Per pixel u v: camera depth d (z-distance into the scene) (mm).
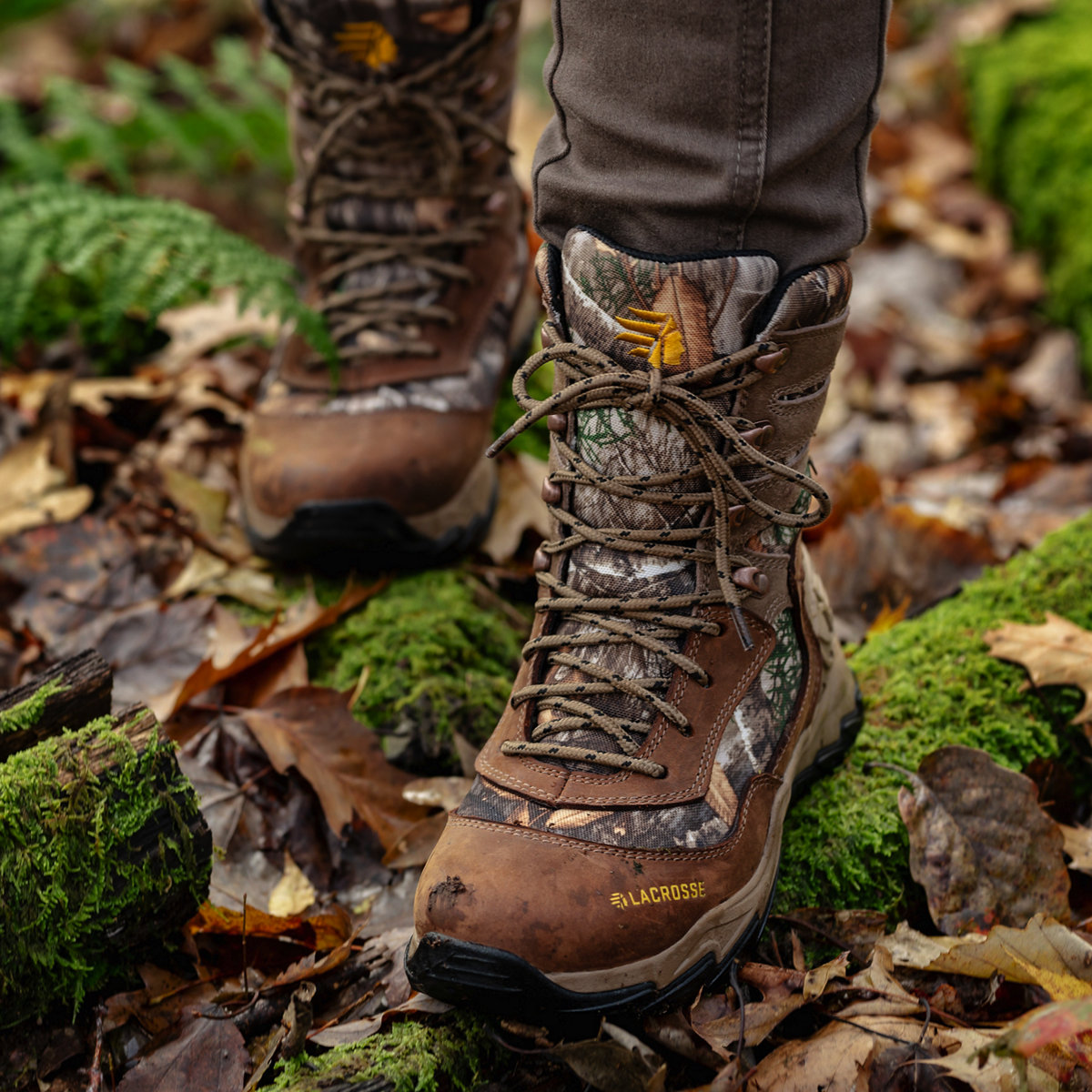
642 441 1028
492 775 1036
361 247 1583
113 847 1005
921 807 1194
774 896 1104
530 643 1099
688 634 1056
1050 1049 926
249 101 2795
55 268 2137
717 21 923
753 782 1075
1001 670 1422
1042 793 1345
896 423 2605
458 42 1494
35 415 1908
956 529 1767
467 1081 979
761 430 1023
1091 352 2709
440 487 1490
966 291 3195
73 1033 1022
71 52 4305
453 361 1566
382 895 1230
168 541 1687
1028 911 1140
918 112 3990
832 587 1729
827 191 1006
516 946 908
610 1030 959
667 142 966
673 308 985
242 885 1221
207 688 1387
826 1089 924
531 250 1878
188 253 1709
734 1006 1011
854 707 1313
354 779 1304
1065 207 3025
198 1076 978
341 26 1466
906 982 1053
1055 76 3287
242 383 2080
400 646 1478
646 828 988
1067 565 1564
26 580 1599
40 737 1045
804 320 1005
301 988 1035
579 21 983
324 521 1455
